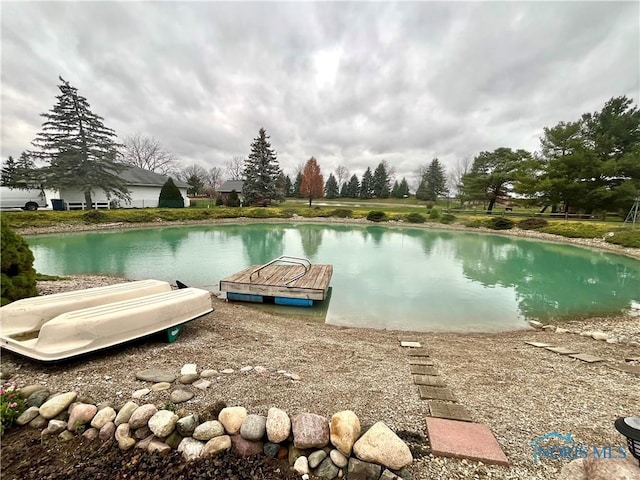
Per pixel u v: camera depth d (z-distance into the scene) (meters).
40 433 1.68
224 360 2.75
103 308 2.77
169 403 1.91
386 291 6.67
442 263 9.71
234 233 15.92
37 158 18.80
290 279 6.12
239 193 34.91
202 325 3.87
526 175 20.66
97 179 19.47
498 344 3.91
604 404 2.21
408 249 12.22
